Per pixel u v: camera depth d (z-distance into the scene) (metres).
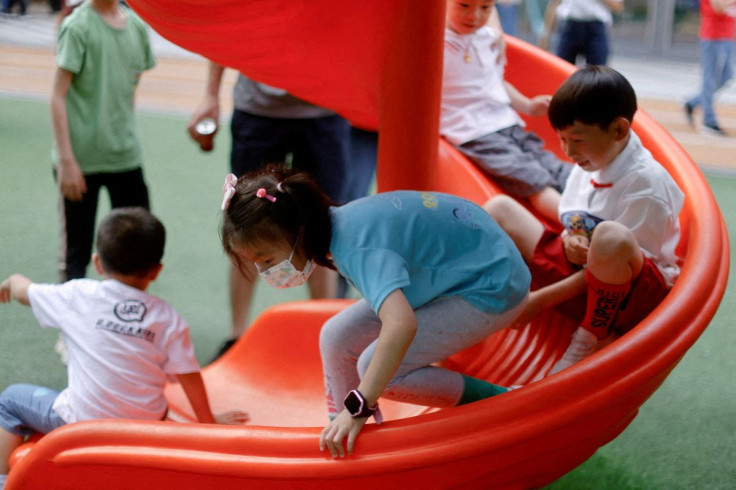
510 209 2.94
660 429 3.13
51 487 2.39
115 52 3.68
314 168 3.78
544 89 4.00
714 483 2.81
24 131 7.16
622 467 2.90
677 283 2.52
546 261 2.89
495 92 3.72
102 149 3.73
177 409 3.06
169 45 11.55
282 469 2.12
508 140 3.65
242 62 3.08
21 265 4.51
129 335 2.71
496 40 3.76
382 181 2.96
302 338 3.20
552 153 3.98
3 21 13.41
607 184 2.73
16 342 3.72
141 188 3.96
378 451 2.08
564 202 2.95
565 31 7.04
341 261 2.12
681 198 2.79
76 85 3.64
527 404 2.12
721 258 2.67
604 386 2.16
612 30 11.80
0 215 5.21
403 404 3.00
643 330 2.28
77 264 3.87
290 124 3.67
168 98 8.58
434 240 2.21
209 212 5.31
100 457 2.28
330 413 2.47
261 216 2.08
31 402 2.72
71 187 3.62
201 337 3.85
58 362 3.57
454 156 3.59
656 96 9.20
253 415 3.04
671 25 11.46
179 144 6.82
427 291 2.22
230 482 2.19
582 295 2.86
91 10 3.61
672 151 3.27
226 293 4.26
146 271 2.82
